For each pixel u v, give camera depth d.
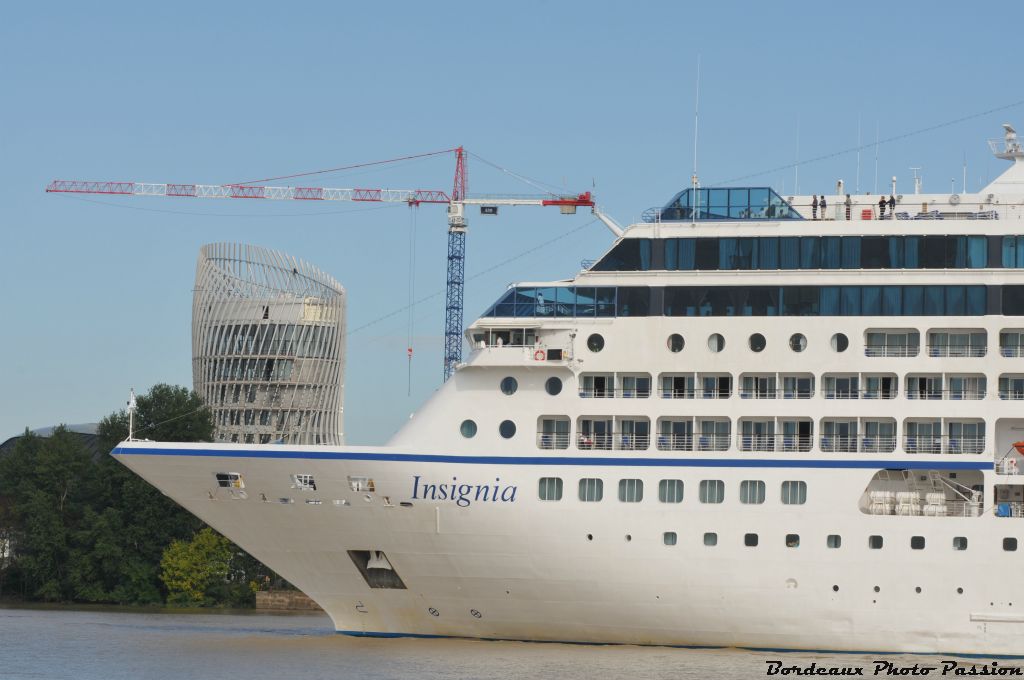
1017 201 174.50
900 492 156.75
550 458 158.62
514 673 147.12
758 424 160.62
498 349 162.25
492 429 162.38
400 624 169.38
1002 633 153.38
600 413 161.12
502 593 162.25
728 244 163.50
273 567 169.25
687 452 157.75
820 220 165.75
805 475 156.00
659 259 164.38
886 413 158.00
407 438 163.50
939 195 175.00
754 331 161.00
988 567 153.75
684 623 159.12
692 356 161.38
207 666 157.88
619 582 158.38
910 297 160.00
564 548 158.25
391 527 161.62
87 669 158.25
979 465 156.25
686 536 156.38
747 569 155.88
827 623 156.00
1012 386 159.38
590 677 144.75
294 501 162.75
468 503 158.88
